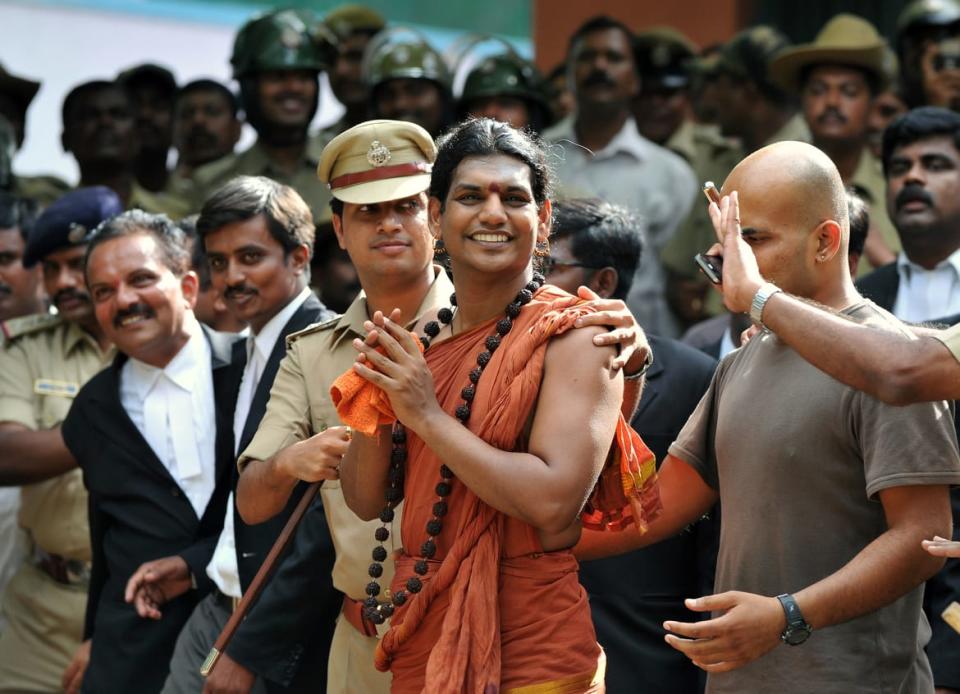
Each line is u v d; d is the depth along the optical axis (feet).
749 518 35.42
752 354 36.96
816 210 35.35
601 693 33.58
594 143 76.54
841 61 68.95
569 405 32.09
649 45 82.74
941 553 31.76
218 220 48.34
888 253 62.13
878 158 73.00
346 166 42.98
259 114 76.59
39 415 58.54
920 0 70.33
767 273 35.37
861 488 34.53
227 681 44.39
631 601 45.27
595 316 32.58
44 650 58.54
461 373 33.53
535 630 32.60
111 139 77.05
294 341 44.65
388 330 32.35
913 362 30.73
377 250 42.75
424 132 43.21
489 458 31.58
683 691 45.52
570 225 48.08
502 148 33.50
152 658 48.75
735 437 35.83
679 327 72.84
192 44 125.39
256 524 43.80
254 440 43.21
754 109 76.48
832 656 34.45
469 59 126.72
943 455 33.42
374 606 34.76
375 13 86.58
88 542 58.34
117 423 50.60
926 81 69.15
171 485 49.93
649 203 74.95
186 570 48.26
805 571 34.68
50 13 118.01
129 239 50.52
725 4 96.84
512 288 33.81
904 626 35.04
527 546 32.86
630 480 33.22
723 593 33.30
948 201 53.62
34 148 115.85
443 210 33.99
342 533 41.93
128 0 122.52
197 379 50.83
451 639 32.19
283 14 77.61
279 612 44.16
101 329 59.82
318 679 45.11
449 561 32.71
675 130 83.15
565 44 103.55
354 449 34.99
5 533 60.95
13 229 65.92
